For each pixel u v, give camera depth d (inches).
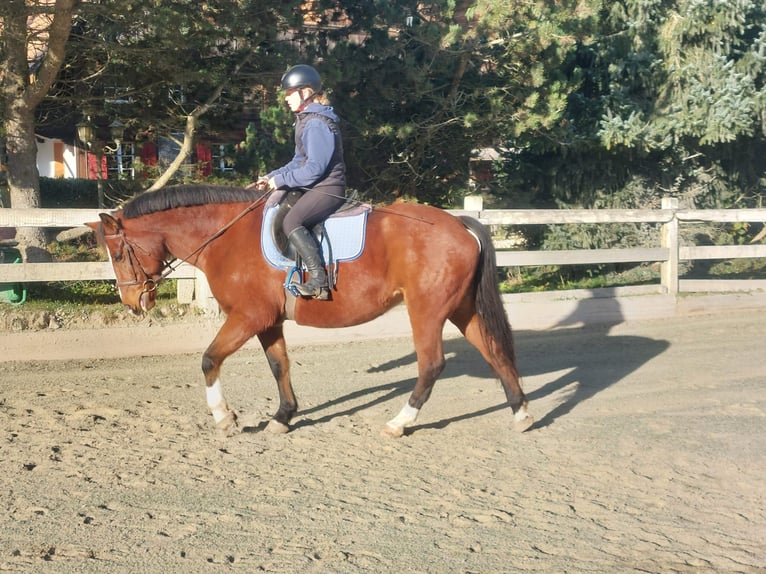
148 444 220.7
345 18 500.4
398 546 157.8
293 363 333.7
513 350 235.6
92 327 338.0
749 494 190.7
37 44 456.8
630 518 175.0
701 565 152.2
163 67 425.4
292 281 219.6
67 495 180.5
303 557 151.6
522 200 568.4
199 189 231.9
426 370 228.4
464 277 226.7
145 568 145.5
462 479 198.2
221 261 226.8
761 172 609.6
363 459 212.8
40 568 144.6
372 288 223.8
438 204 561.6
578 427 246.1
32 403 260.2
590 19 478.6
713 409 266.5
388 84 482.9
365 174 539.8
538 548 158.6
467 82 506.0
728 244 582.9
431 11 475.2
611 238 534.0
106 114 506.6
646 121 526.0
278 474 199.0
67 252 511.8
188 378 303.1
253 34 443.5
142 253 232.4
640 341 383.2
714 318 441.1
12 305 345.7
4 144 534.9
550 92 486.3
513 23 458.3
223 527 165.0
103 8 376.5
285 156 499.8
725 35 536.7
